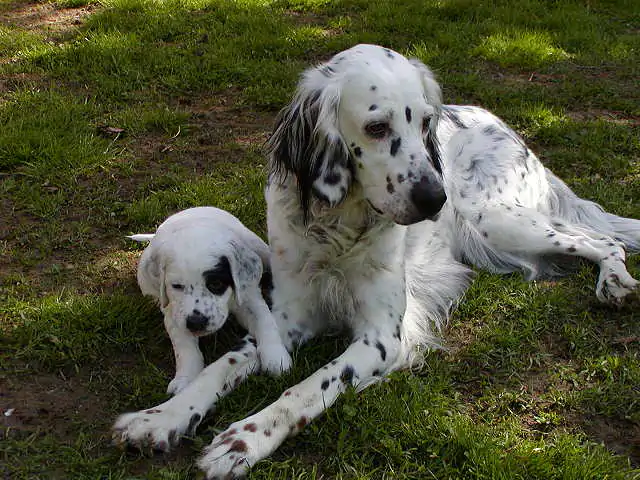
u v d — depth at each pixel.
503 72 3.21
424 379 1.90
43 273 2.09
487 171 2.22
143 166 2.42
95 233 2.20
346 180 1.87
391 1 4.02
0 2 3.93
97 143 2.46
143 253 2.01
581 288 2.11
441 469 1.75
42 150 2.39
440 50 3.38
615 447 1.80
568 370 1.93
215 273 1.89
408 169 1.82
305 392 1.81
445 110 2.25
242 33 3.42
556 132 2.60
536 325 2.02
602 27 3.86
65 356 1.90
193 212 2.05
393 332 1.94
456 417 1.82
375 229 1.92
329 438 1.78
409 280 2.09
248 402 1.84
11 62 3.04
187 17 3.63
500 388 1.89
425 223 2.14
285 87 2.83
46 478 1.72
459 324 2.04
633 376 1.90
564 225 2.23
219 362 1.86
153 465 1.75
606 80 3.15
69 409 1.82
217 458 1.73
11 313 1.98
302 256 1.96
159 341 1.95
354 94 1.84
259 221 2.24
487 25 3.66
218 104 2.75
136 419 1.77
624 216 2.31
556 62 3.34
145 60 3.02
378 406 1.82
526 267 2.16
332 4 4.01
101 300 2.00
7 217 2.22
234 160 2.46
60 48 3.12
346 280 1.96
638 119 2.79
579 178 2.45
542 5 4.13
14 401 1.83
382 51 1.87
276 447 1.77
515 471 1.74
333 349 1.97
